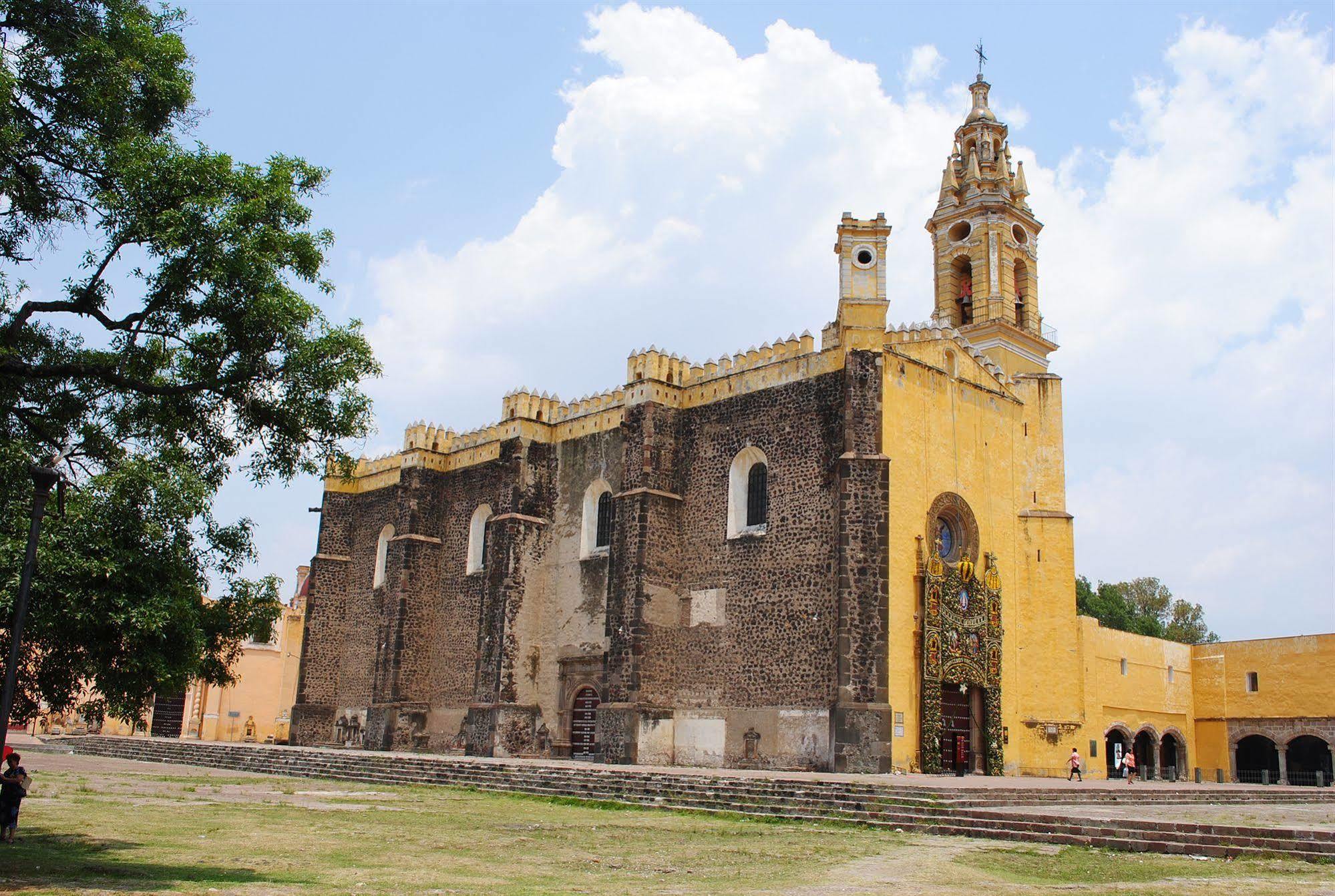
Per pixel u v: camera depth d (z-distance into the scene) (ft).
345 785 113.09
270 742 205.98
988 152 170.60
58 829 65.98
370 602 183.52
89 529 49.83
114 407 57.26
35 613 48.85
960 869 57.16
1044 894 48.26
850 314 123.54
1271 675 176.65
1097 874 55.83
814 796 87.20
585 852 62.90
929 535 124.88
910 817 77.97
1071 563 139.74
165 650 52.85
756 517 131.13
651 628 131.85
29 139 53.01
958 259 168.14
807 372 127.65
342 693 183.32
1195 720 185.06
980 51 177.06
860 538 116.37
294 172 57.11
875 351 122.11
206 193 53.11
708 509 134.72
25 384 55.01
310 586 187.83
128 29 55.11
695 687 130.00
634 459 138.51
